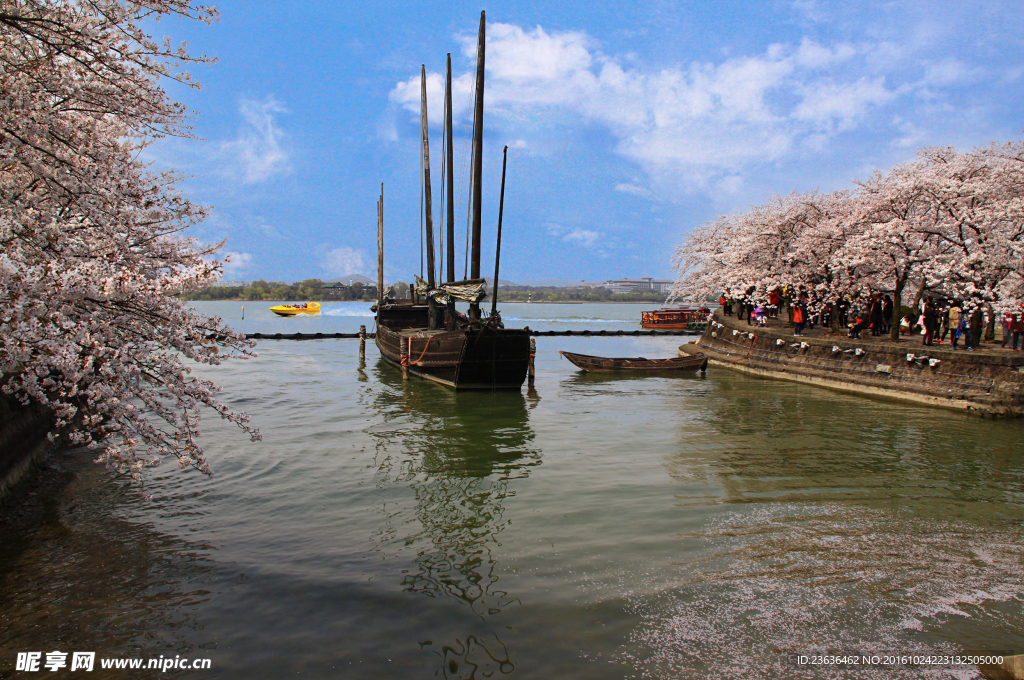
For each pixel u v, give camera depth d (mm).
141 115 7535
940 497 10375
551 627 6039
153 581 6867
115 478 10500
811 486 10984
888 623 6215
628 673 5293
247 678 5133
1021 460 12852
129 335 6664
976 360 18750
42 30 6508
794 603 6605
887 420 17359
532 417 17672
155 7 6727
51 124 6469
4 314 5410
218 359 6828
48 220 6379
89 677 5090
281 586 6812
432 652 5559
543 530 8727
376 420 16953
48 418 11383
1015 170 21297
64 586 6691
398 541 8250
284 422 16453
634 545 8180
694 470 12039
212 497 9867
